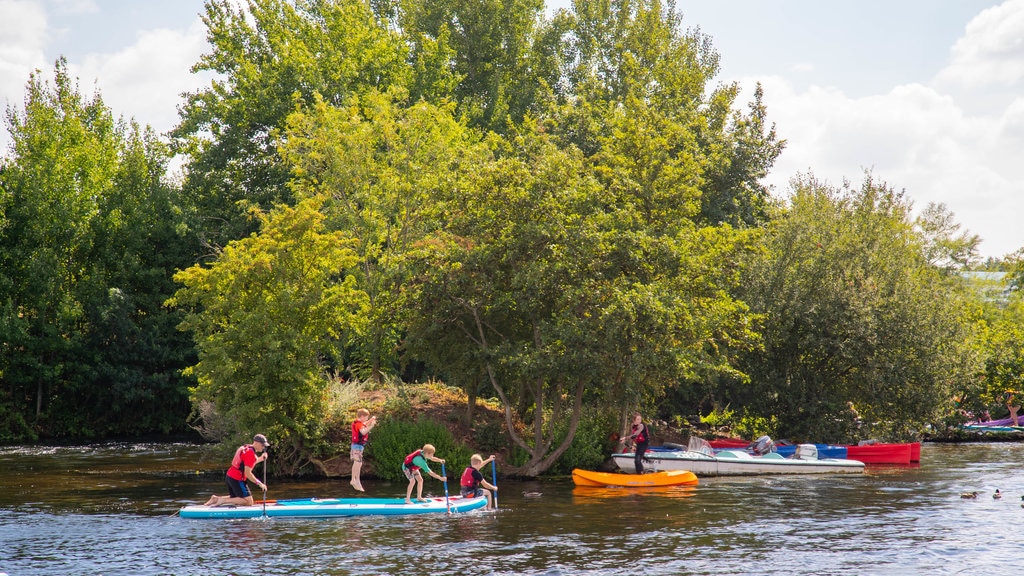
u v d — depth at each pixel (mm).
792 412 45094
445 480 27453
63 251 62375
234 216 65625
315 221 36656
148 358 60125
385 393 41281
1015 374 60562
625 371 33719
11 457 47250
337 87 63312
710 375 38312
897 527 24750
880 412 46000
